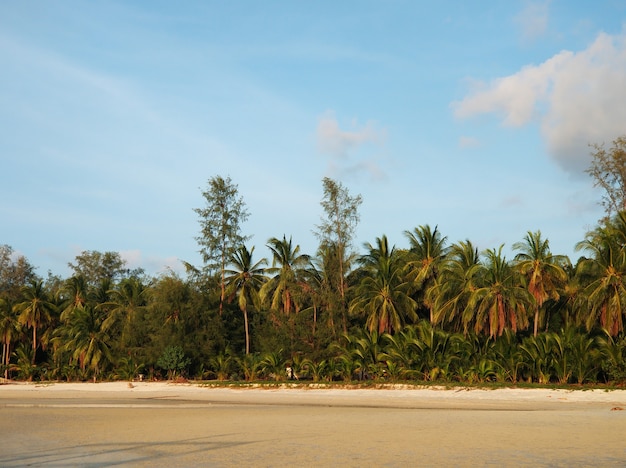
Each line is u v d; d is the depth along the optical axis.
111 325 67.06
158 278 62.84
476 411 27.05
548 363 42.09
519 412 25.77
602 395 34.16
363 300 53.62
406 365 46.03
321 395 41.12
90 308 68.00
